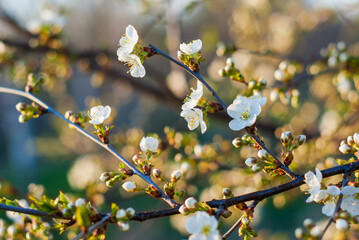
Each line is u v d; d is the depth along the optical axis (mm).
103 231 1676
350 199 1658
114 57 5133
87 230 1543
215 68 6117
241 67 5816
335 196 1679
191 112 1826
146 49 1782
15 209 1673
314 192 1652
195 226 1502
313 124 5855
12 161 17500
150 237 7504
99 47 5145
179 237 7395
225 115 4773
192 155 3689
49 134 15367
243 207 1805
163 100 5383
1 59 4852
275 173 1802
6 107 17078
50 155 11461
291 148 1825
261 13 6523
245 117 1744
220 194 4215
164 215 1710
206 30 6008
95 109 1973
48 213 1682
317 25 6027
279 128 4488
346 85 4270
